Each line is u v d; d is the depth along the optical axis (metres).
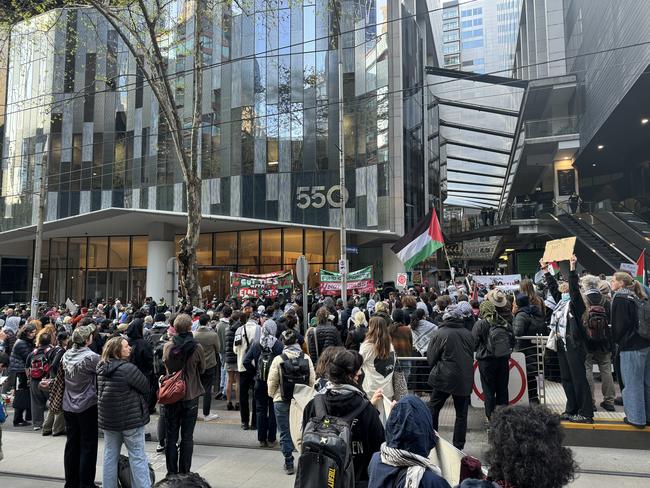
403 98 26.50
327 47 27.25
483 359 6.21
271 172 27.72
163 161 30.66
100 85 32.53
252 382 7.81
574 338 6.39
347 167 26.80
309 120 27.36
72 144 32.72
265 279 16.00
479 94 42.12
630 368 6.08
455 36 83.25
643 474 5.18
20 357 8.45
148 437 7.28
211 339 8.05
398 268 26.09
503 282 15.70
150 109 31.44
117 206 31.80
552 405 7.13
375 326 5.28
